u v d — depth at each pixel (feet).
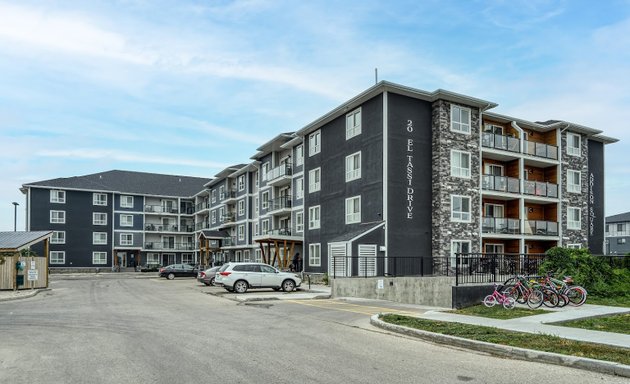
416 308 60.90
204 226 236.02
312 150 129.18
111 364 27.91
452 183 103.24
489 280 68.39
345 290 79.46
